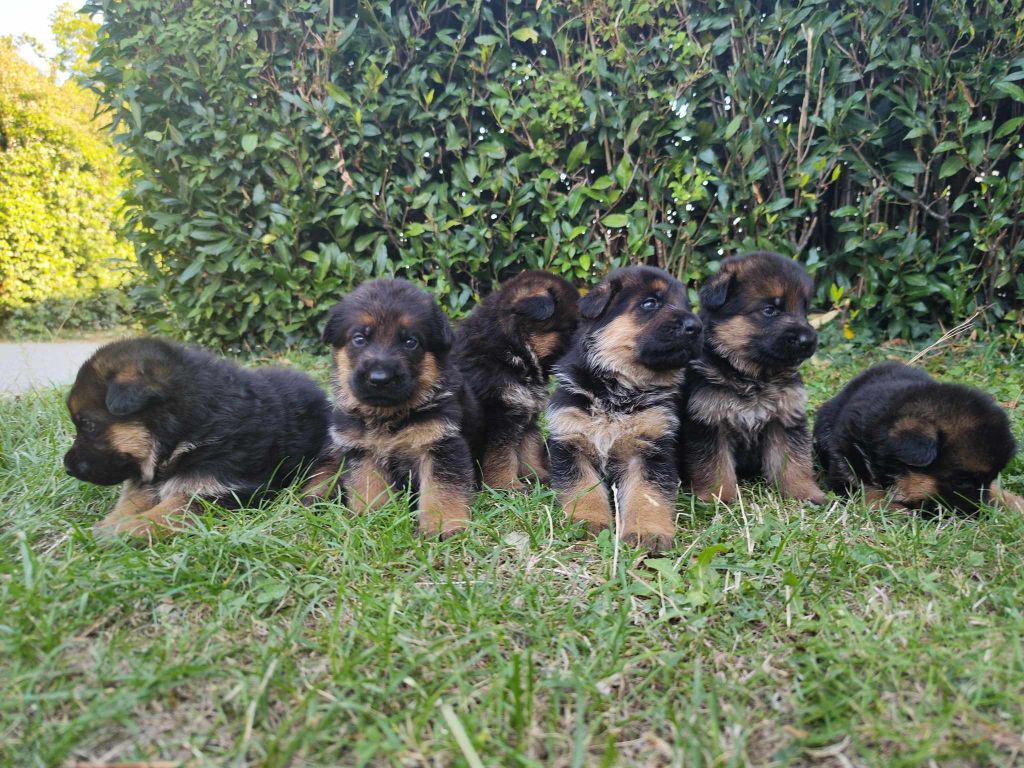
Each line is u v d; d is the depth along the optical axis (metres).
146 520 0.46
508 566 0.45
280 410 0.58
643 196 1.09
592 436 0.56
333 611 0.38
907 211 1.07
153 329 1.21
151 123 1.11
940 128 1.01
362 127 1.05
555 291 0.70
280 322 1.13
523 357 0.68
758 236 1.04
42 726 0.28
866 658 0.33
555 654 0.35
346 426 0.56
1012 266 1.02
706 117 1.08
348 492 0.55
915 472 0.55
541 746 0.28
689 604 0.39
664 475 0.55
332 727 0.29
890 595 0.40
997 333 1.04
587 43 1.06
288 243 1.09
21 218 2.03
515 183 1.04
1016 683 0.31
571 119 1.03
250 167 1.11
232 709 0.30
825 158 1.01
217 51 1.05
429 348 0.55
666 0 1.02
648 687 0.32
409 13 1.07
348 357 0.55
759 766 0.27
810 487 0.60
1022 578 0.41
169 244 1.13
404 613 0.37
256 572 0.41
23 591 0.35
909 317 1.07
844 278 1.06
